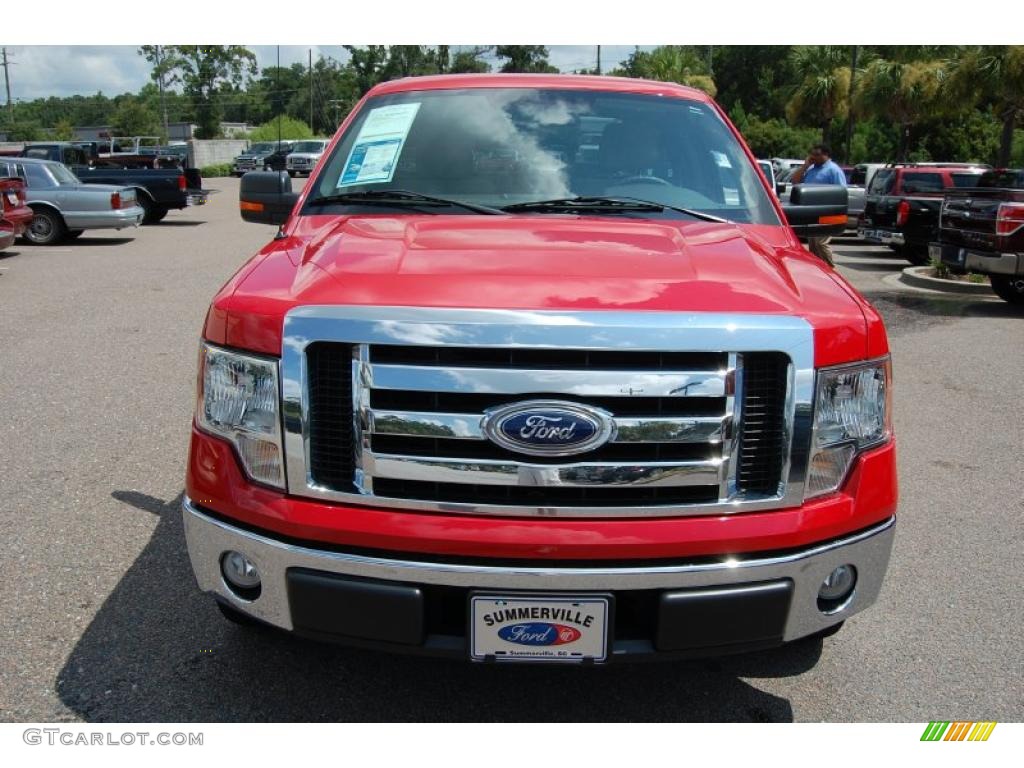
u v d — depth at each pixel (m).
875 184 17.62
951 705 2.89
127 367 6.93
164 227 20.08
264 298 2.38
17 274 12.16
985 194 10.76
